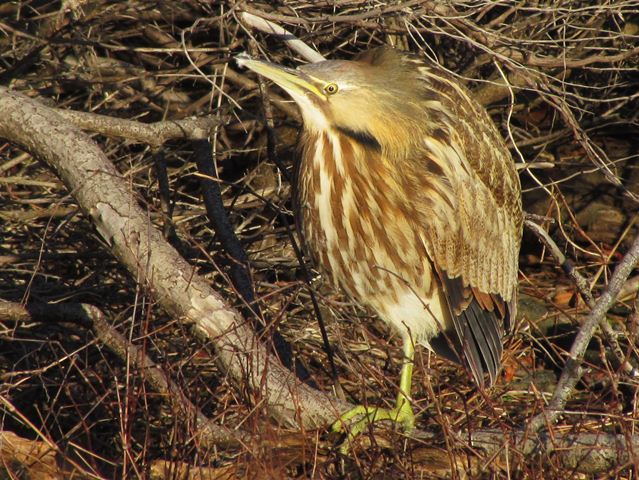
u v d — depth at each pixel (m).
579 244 12.75
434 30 9.77
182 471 7.15
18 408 9.73
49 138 7.87
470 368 8.52
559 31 11.04
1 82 11.34
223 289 10.51
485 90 12.38
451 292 8.42
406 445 7.20
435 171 8.08
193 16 11.95
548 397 9.86
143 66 12.46
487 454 7.14
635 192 12.66
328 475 7.20
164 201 9.64
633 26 12.44
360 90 7.85
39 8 11.79
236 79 11.75
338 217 8.24
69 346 9.89
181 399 7.23
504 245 8.93
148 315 7.54
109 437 9.21
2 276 10.90
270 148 9.73
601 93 12.75
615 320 11.22
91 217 7.74
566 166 12.98
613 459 6.95
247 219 11.45
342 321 10.49
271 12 10.45
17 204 11.30
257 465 6.58
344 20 8.80
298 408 7.02
